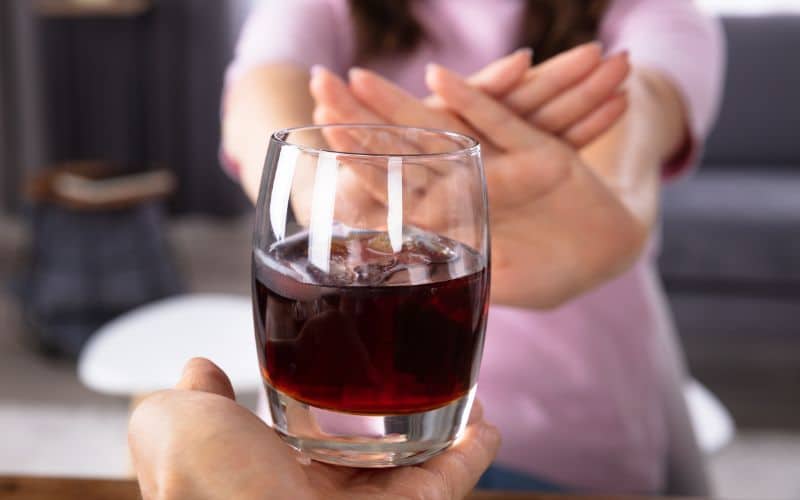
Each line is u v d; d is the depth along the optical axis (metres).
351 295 0.39
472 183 0.41
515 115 0.51
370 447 0.40
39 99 3.00
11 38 2.95
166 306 1.54
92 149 3.05
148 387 1.27
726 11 2.78
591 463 0.83
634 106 0.66
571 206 0.50
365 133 0.43
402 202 0.39
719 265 2.02
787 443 1.80
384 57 0.82
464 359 0.41
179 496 0.38
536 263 0.51
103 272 2.12
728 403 1.93
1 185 3.07
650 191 0.61
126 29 2.92
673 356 0.92
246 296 2.54
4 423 1.79
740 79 2.49
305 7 0.78
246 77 0.68
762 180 2.35
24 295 2.18
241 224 3.14
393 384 0.39
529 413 0.83
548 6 0.79
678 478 0.91
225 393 0.43
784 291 2.02
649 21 0.76
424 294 0.39
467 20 0.81
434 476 0.42
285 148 0.40
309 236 0.39
